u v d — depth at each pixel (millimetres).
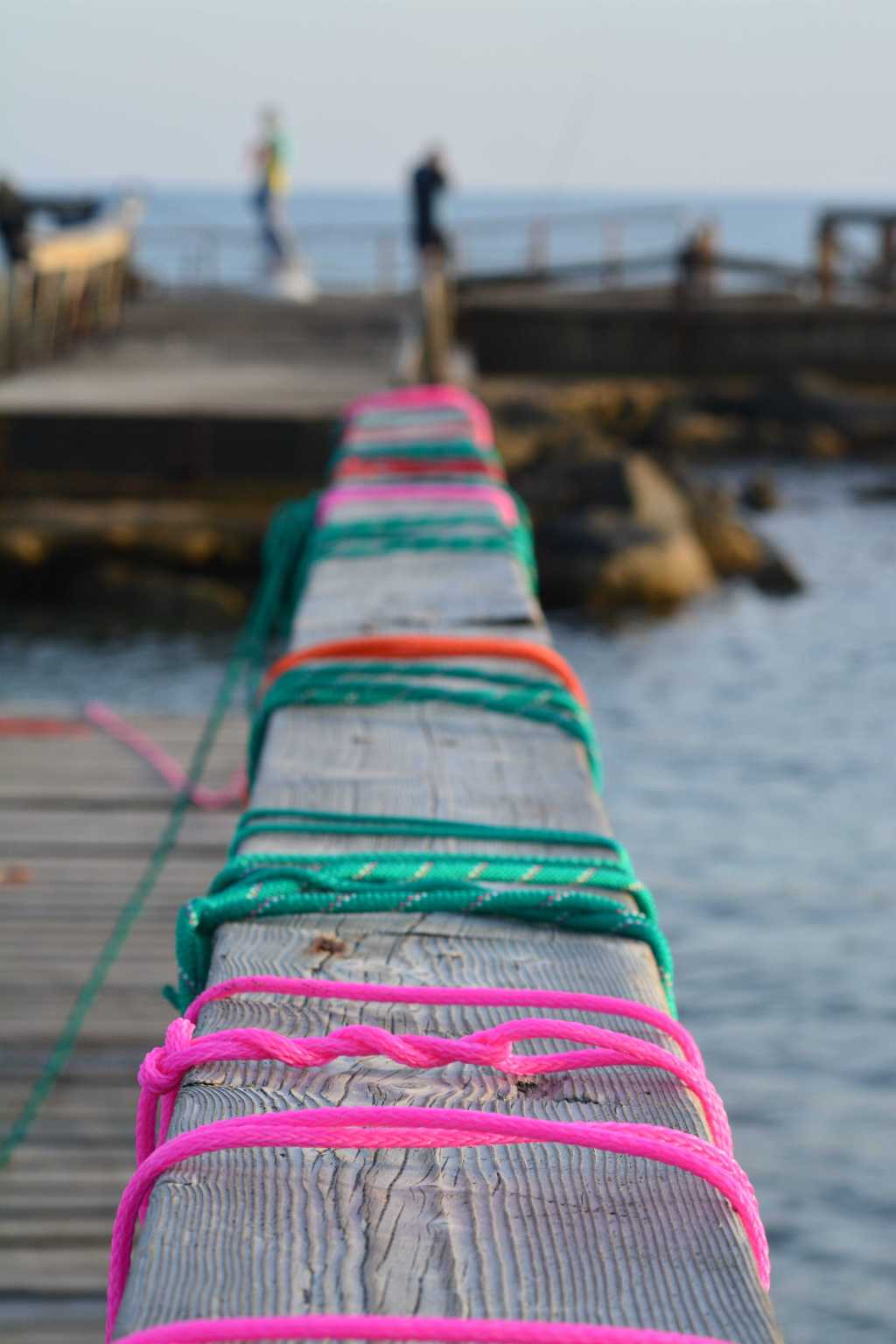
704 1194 1132
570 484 18719
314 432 14984
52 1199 3830
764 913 9609
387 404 7402
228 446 15086
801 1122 7047
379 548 4195
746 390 29219
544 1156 1182
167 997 1720
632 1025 1412
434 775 2199
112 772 7145
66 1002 4812
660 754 13008
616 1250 1062
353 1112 1161
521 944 1597
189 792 6598
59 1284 3512
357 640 2832
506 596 3596
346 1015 1424
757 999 8336
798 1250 6117
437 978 1502
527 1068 1292
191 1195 1122
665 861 10594
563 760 2293
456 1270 1035
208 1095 1271
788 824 11367
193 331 22453
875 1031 7941
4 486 15203
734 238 199000
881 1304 5754
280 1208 1109
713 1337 961
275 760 2270
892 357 29297
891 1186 6504
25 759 7348
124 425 15102
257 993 1451
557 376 29000
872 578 20094
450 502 4996
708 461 28078
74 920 5422
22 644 14164
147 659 13898
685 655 16031
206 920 1624
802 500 25250
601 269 29906
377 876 1724
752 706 14391
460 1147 1187
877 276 30766
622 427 27922
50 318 19625
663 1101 1286
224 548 14633
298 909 1641
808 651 16344
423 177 26109
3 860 5957
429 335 21266
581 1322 979
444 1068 1335
